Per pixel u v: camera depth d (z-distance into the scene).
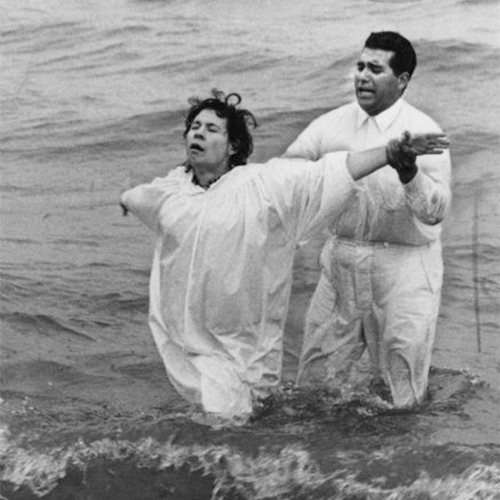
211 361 11.15
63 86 20.36
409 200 11.03
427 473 10.29
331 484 10.35
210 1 22.67
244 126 11.34
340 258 11.70
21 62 21.28
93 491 10.64
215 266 11.04
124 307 14.32
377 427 11.24
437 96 18.92
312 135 11.69
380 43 11.40
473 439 11.06
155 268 11.40
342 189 10.95
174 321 11.25
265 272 11.12
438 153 10.76
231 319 11.12
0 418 11.57
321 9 21.94
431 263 11.62
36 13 22.80
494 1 21.66
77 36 21.88
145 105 19.52
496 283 14.49
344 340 11.95
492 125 17.92
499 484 10.09
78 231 16.31
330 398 11.77
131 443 10.98
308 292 14.34
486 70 19.53
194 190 11.19
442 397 11.98
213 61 20.67
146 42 21.47
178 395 12.23
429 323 11.58
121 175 17.62
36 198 17.22
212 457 10.74
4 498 10.66
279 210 11.01
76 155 18.31
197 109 11.31
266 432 10.98
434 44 20.28
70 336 13.62
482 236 15.45
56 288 14.73
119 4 22.88
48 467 10.88
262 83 19.78
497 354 13.03
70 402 12.10
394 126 11.45
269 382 11.36
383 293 11.62
